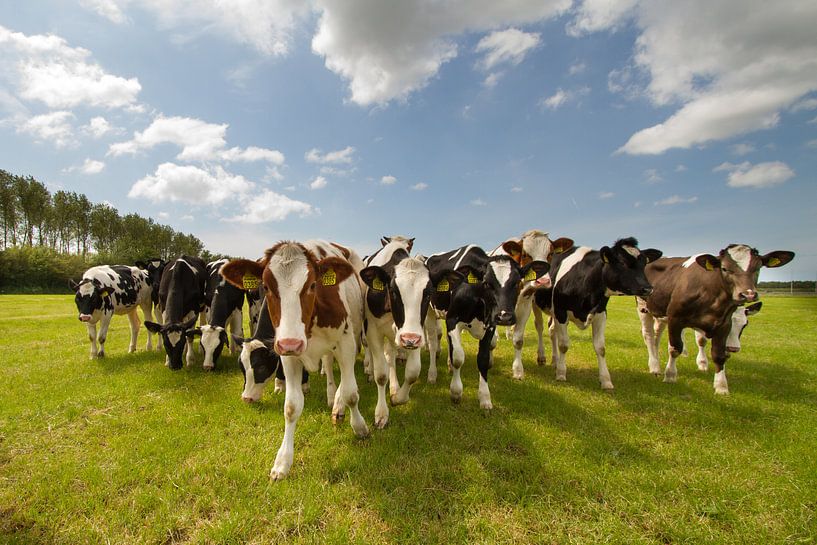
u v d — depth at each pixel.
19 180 63.03
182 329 7.39
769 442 4.46
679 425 4.97
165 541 2.96
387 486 3.55
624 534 2.99
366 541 2.90
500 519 3.17
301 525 3.08
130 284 8.95
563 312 6.84
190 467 3.85
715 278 6.17
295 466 3.90
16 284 46.47
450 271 5.16
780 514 3.22
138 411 5.33
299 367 4.05
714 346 6.39
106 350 9.11
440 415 5.19
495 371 7.45
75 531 3.03
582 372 7.45
